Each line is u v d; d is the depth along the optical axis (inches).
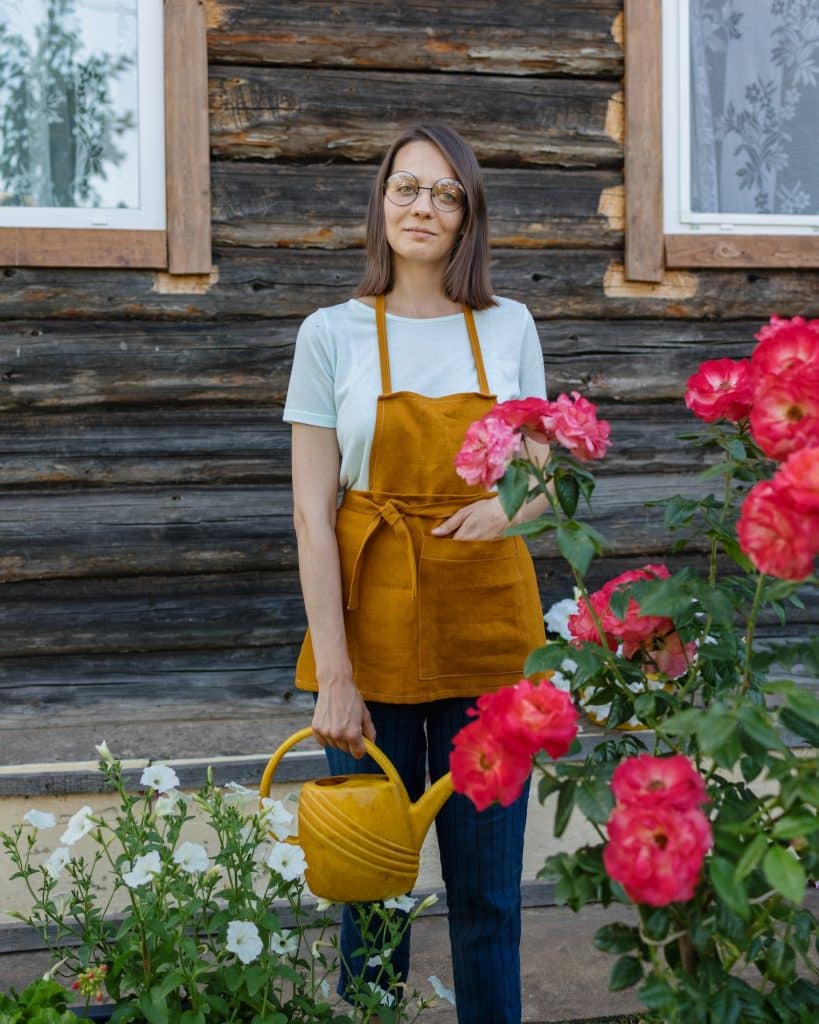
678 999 56.2
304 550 78.7
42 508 134.2
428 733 82.7
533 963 109.1
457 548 77.9
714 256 145.0
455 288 80.7
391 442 77.6
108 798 115.4
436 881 119.2
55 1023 71.9
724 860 53.9
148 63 135.6
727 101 150.2
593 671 61.1
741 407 65.4
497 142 141.1
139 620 135.8
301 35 136.6
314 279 137.8
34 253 131.5
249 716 137.3
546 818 120.7
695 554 147.0
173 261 133.5
